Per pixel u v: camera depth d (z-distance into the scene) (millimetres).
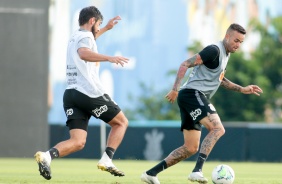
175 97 27688
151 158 66312
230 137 66125
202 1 151250
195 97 28156
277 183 32781
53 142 67062
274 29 124875
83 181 31188
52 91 148000
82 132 27828
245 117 112625
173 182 31469
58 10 148875
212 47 27953
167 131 66312
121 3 147875
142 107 126188
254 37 127500
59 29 148875
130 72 145750
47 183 29406
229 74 115188
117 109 28203
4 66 60469
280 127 66125
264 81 115562
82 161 60500
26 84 60688
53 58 148875
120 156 66438
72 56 27688
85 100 27641
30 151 60656
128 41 147250
